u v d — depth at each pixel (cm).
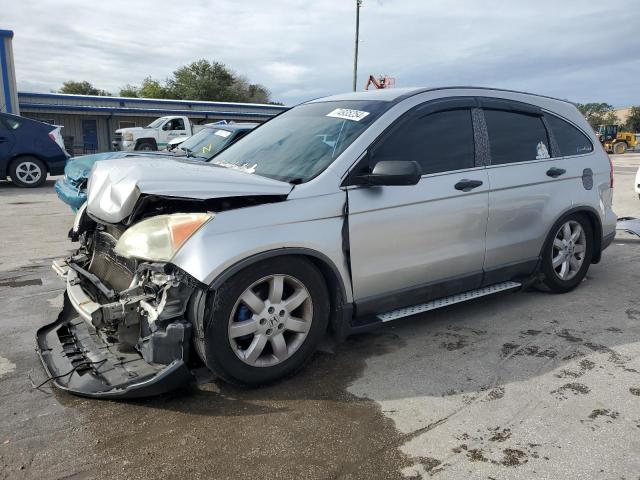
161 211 328
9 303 489
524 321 440
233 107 3900
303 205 324
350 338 407
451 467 255
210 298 296
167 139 2459
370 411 304
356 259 348
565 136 495
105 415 299
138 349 312
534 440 276
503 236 432
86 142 3609
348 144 358
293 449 269
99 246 383
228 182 312
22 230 835
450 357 374
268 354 331
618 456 262
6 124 1337
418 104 392
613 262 631
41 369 355
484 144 423
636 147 4572
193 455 264
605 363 363
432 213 380
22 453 265
